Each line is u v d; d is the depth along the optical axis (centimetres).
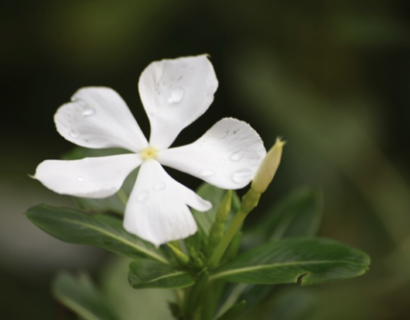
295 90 52
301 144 50
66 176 30
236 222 32
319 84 52
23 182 51
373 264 49
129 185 34
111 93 32
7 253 49
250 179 30
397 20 46
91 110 32
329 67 52
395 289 47
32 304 48
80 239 32
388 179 51
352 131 51
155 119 32
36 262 49
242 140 31
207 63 32
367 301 46
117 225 33
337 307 46
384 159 51
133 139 31
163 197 30
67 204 51
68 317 37
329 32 51
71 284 36
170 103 32
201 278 32
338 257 32
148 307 38
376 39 46
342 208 50
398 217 50
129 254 32
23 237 49
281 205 36
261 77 52
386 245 50
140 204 30
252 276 32
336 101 52
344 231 50
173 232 29
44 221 32
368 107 52
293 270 32
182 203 30
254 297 34
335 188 50
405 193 51
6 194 50
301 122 51
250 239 36
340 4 50
